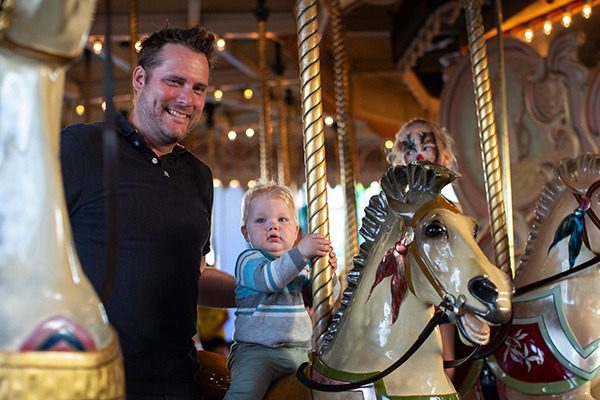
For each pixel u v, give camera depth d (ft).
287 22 28.71
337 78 23.07
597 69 24.94
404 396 9.80
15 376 6.30
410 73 31.96
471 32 15.83
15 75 6.70
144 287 10.84
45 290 6.56
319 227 11.55
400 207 10.05
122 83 35.68
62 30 6.59
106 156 6.89
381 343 10.04
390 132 40.11
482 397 13.56
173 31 11.61
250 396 11.06
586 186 13.10
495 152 15.49
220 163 48.11
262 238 11.89
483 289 9.40
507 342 13.35
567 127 25.63
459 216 9.95
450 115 28.32
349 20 30.22
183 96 11.41
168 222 11.14
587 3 25.68
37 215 6.66
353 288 10.49
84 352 6.52
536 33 29.60
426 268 9.76
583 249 12.99
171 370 11.05
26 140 6.69
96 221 10.72
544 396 12.92
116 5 27.45
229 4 28.12
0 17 6.39
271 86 36.63
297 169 46.21
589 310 12.85
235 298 12.19
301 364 11.07
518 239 26.94
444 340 13.91
